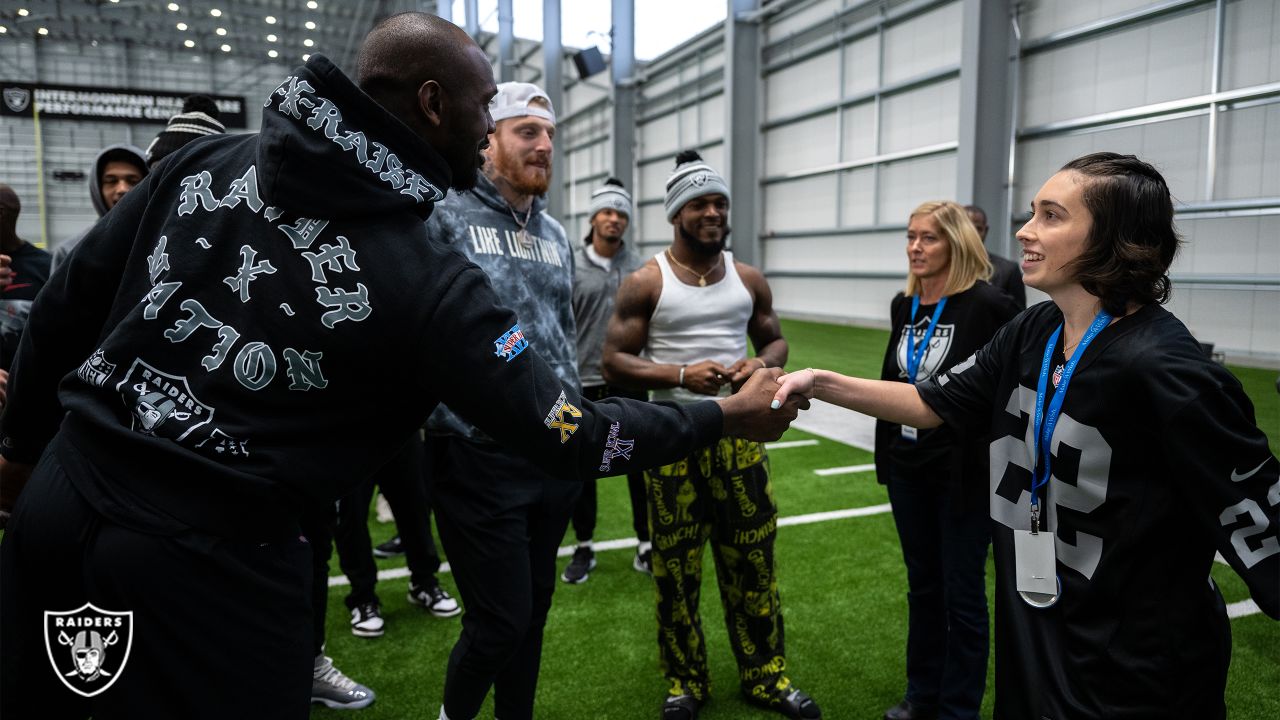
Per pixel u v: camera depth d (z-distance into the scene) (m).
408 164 0.99
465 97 1.07
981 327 2.02
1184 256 8.26
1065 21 9.06
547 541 1.87
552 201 19.81
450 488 1.74
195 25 25.25
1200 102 7.84
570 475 1.01
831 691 2.32
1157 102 8.25
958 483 1.88
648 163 17.94
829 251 13.76
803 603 2.93
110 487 0.91
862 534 3.70
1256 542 1.01
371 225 0.94
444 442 1.75
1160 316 1.12
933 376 2.09
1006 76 9.46
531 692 1.93
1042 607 1.20
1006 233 9.74
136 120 25.56
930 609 2.10
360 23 24.97
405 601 3.07
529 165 1.85
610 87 17.50
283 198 0.91
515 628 1.72
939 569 2.10
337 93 0.93
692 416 1.15
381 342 0.92
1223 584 3.09
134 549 0.88
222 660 0.91
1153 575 1.10
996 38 9.39
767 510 2.13
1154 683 1.10
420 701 2.31
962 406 1.45
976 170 9.51
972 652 1.96
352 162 0.92
